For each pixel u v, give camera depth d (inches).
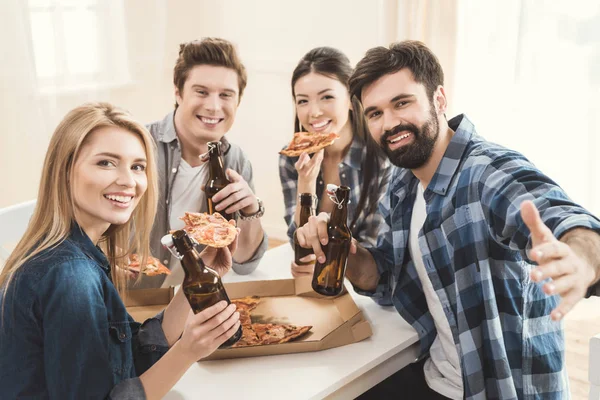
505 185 49.0
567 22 114.7
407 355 61.2
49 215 45.4
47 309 41.6
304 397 49.8
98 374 41.6
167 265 78.6
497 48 120.3
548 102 119.2
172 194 79.4
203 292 45.6
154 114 147.3
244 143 155.3
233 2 147.3
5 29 121.9
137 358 51.8
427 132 56.7
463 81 122.8
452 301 56.9
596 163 118.2
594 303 121.6
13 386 43.1
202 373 53.2
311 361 54.7
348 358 55.1
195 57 75.4
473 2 119.4
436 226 56.8
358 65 57.9
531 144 122.6
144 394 43.5
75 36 131.1
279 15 143.9
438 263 57.1
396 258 62.4
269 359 55.1
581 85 116.2
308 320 59.0
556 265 35.3
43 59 128.0
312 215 63.0
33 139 127.9
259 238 71.1
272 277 71.5
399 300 62.0
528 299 54.1
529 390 54.7
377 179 79.4
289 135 149.6
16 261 44.7
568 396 57.2
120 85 138.8
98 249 47.0
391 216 63.6
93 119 45.1
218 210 63.8
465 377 54.9
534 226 36.0
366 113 58.7
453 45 117.9
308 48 142.9
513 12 118.0
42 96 128.6
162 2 142.2
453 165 55.9
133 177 46.4
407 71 55.9
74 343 41.1
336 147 80.0
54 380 41.3
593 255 37.5
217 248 54.8
